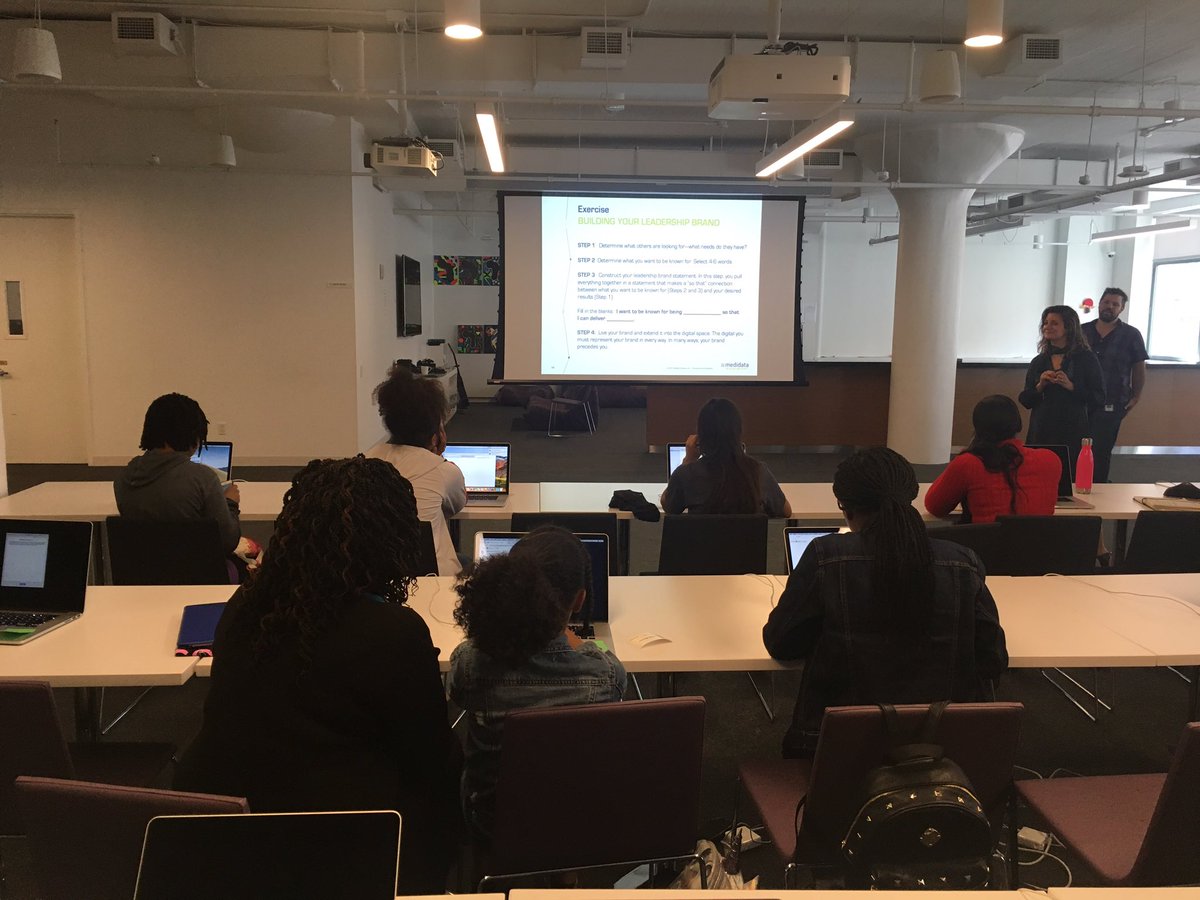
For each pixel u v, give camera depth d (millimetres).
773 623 1871
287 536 1318
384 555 1343
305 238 7613
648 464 8078
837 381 8547
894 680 1745
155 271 7539
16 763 1578
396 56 5789
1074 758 2771
